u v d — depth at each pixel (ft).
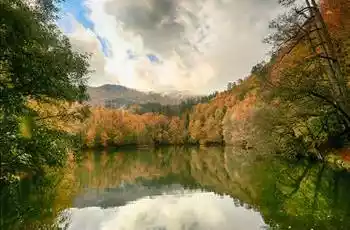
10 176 56.95
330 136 127.34
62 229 68.33
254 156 203.31
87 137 446.19
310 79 69.21
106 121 498.69
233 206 87.51
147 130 515.09
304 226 58.70
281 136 134.92
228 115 397.80
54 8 55.21
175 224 73.97
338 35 75.51
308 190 87.81
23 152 53.31
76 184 131.64
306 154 140.56
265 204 81.97
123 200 104.83
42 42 50.83
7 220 68.44
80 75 63.46
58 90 59.62
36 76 50.16
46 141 62.03
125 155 336.29
